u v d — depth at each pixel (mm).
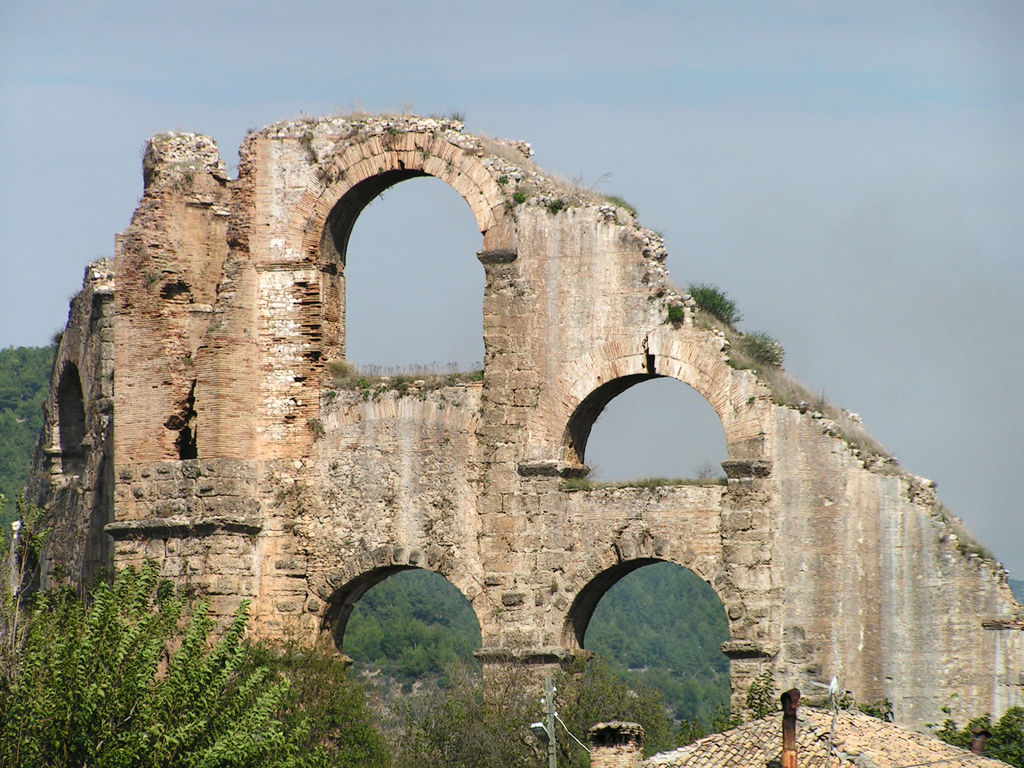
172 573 195000
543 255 188750
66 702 143000
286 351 197625
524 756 175625
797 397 177875
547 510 185625
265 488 196625
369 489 193500
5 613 155625
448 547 189750
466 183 192375
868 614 172000
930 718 168750
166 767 142750
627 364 184125
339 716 181750
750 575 176125
